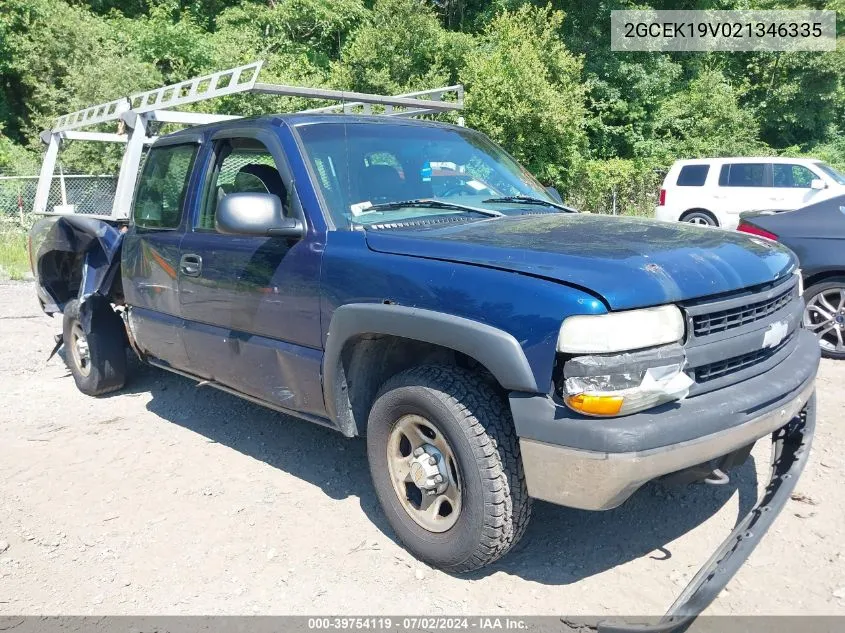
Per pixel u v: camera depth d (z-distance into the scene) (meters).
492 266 2.80
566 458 2.58
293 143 3.66
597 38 25.16
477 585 3.05
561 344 2.53
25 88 21.34
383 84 19.56
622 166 21.27
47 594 3.02
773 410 2.88
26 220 14.13
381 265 3.11
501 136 18.33
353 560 3.24
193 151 4.41
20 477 4.12
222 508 3.74
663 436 2.53
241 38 21.33
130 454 4.45
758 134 29.02
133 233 4.79
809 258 5.98
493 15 25.45
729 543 2.90
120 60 18.17
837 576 3.03
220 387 4.35
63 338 5.91
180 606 2.93
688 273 2.72
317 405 3.54
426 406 2.96
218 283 3.96
